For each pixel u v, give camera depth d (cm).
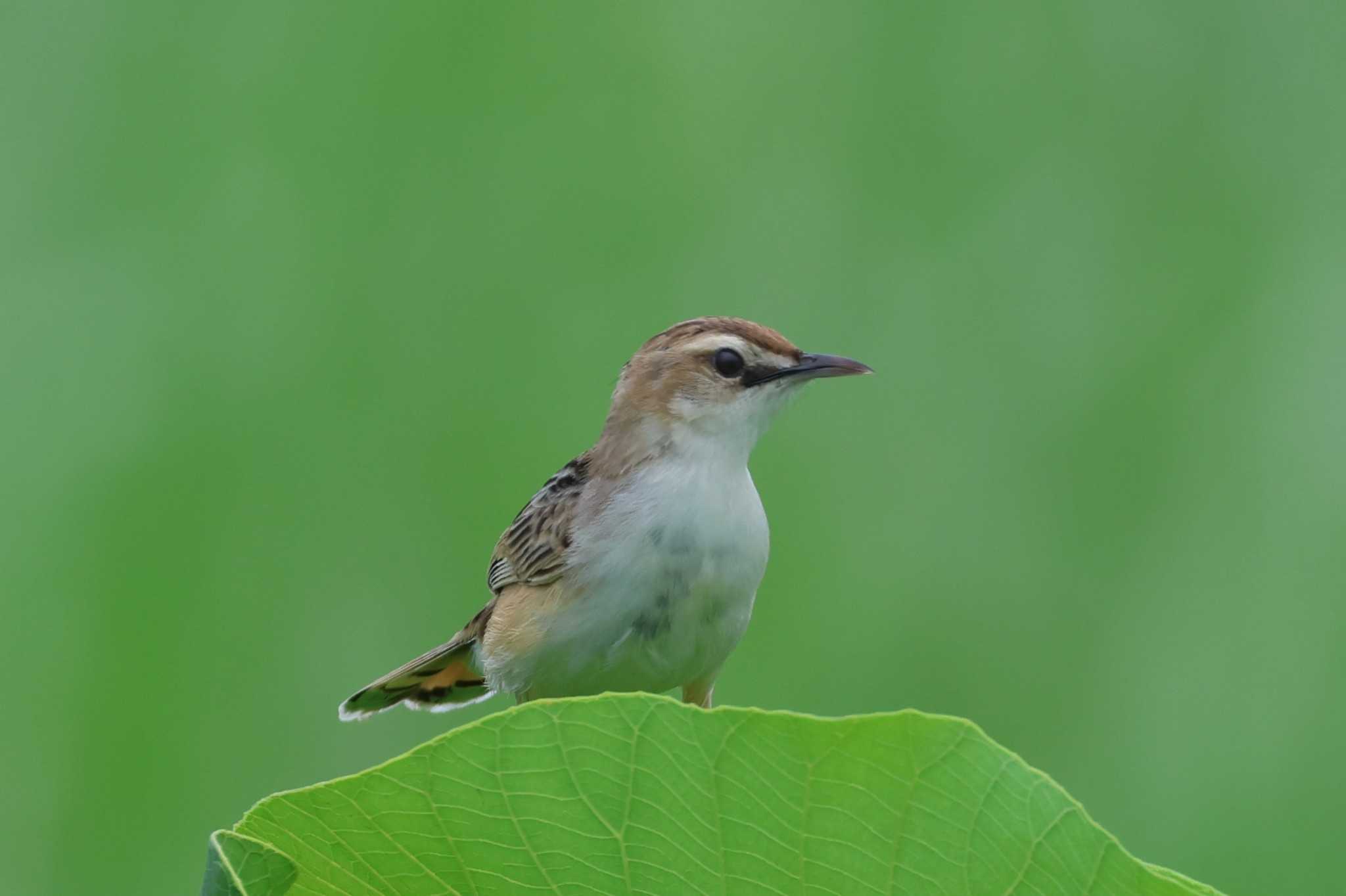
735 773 133
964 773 127
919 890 134
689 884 142
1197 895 124
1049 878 129
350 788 142
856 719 126
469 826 145
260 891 150
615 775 137
